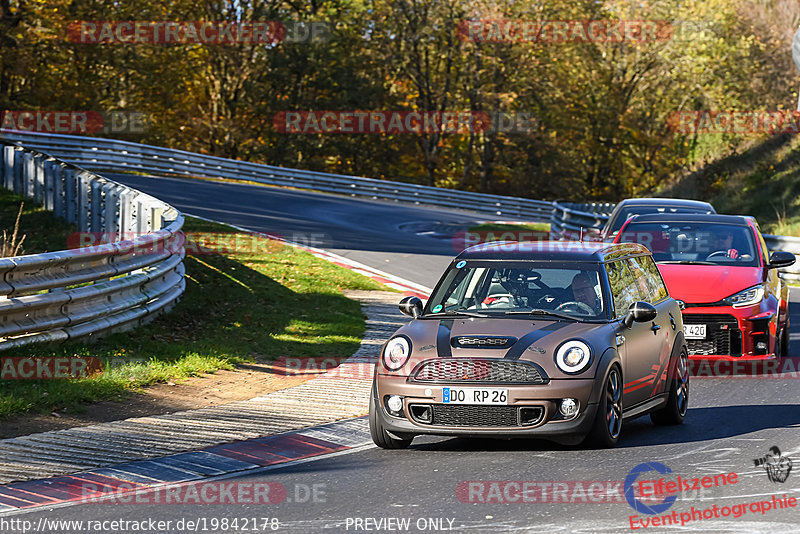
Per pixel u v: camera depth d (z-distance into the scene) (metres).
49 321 33.72
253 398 32.06
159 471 23.34
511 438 25.45
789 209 116.38
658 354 29.22
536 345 25.28
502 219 136.50
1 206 66.56
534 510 19.61
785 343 43.25
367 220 107.12
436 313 28.23
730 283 39.09
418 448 26.52
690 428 29.20
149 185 111.75
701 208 54.53
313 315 49.72
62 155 120.50
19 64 159.38
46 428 26.64
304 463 24.59
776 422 29.31
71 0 172.12
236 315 47.53
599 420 25.12
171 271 47.59
